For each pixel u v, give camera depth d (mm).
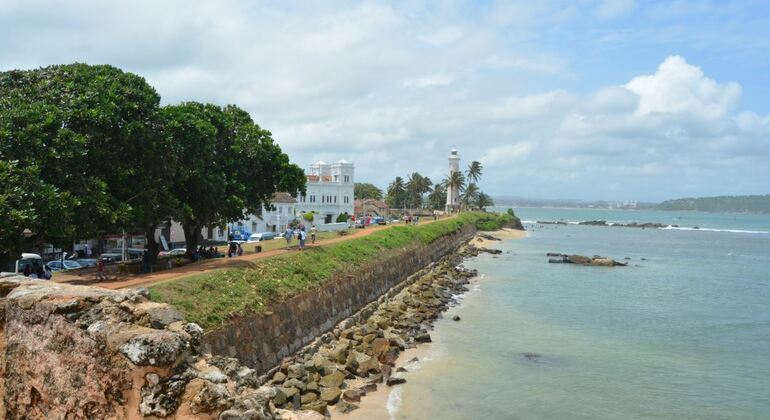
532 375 26500
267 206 47312
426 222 99000
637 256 93250
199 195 36719
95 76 29703
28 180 22438
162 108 34875
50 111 24891
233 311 22984
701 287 56688
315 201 105875
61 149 24359
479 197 187500
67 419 9406
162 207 32219
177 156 32438
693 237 153375
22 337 10172
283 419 10211
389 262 50312
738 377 26812
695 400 23656
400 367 26953
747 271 71312
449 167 159000
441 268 64562
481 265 74812
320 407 20609
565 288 54562
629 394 24219
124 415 8703
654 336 34781
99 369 8922
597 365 28359
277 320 25922
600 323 38312
